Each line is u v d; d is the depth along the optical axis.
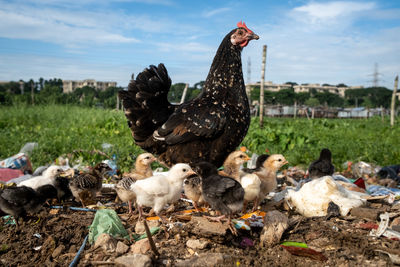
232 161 1.01
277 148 2.20
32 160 1.69
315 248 0.79
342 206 0.96
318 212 0.99
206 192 0.84
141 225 0.88
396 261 0.71
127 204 1.12
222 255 0.74
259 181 0.96
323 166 1.31
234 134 0.99
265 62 3.09
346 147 2.24
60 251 0.79
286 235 0.85
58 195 1.09
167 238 0.83
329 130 3.88
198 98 1.04
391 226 0.87
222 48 1.05
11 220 0.96
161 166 1.63
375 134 3.47
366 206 1.00
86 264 0.73
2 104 4.12
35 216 0.95
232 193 0.82
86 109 3.97
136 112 0.98
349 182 1.33
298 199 1.03
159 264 0.73
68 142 1.98
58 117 3.38
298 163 1.92
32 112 3.45
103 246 0.79
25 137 2.18
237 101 1.02
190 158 0.98
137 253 0.77
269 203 1.11
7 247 0.81
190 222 0.84
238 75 1.04
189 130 0.96
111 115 3.52
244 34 1.04
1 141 2.01
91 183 1.07
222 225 0.82
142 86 0.97
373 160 2.03
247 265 0.72
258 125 3.21
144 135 1.01
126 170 1.54
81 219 0.94
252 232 0.87
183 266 0.71
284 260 0.75
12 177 1.34
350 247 0.78
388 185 1.49
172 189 0.88
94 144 1.98
